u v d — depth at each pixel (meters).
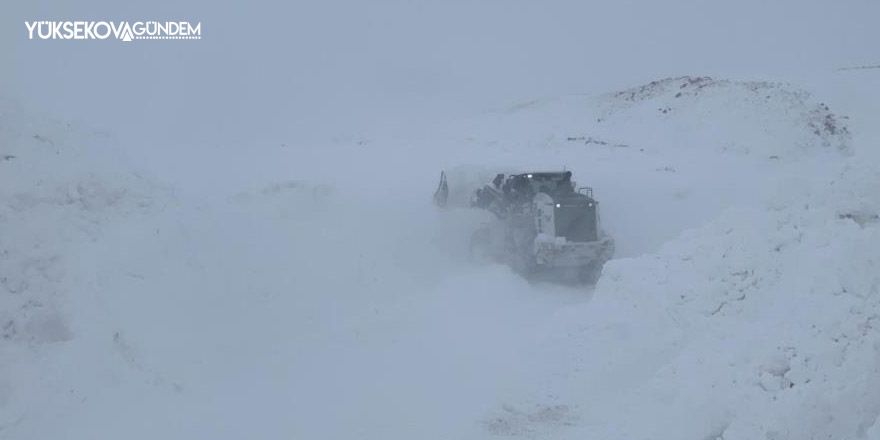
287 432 7.48
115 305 8.84
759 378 6.94
